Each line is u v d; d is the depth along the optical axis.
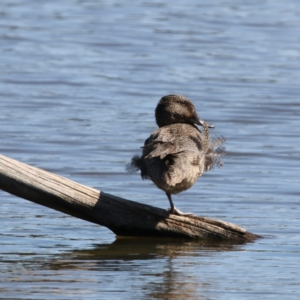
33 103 21.42
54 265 9.83
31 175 10.63
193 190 14.38
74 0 40.00
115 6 38.25
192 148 10.59
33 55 27.97
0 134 18.11
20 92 22.67
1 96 22.11
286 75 25.66
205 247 10.95
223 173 15.56
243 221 12.45
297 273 9.55
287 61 27.80
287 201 13.73
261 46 30.14
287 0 41.09
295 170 15.87
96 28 32.84
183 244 11.13
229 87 23.88
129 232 11.30
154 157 10.50
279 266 9.88
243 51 29.30
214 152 11.43
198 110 21.08
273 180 15.09
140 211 11.21
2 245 10.94
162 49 29.33
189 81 24.55
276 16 36.19
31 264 9.86
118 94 22.81
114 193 14.11
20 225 12.11
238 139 18.27
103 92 22.95
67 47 29.39
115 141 17.84
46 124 19.17
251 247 10.93
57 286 8.86
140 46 29.72
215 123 19.77
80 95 22.52
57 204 10.84
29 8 37.34
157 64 26.98
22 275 9.31
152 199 13.77
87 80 24.42
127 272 9.52
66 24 33.66
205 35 31.80
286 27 33.62
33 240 11.27
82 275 9.35
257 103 21.91
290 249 10.81
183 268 9.73
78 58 27.64
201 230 11.34
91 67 26.30
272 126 19.62
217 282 9.13
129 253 10.55
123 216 11.17
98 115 20.30
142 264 9.94
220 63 27.30
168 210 11.31
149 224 11.23
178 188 10.81
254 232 11.83
